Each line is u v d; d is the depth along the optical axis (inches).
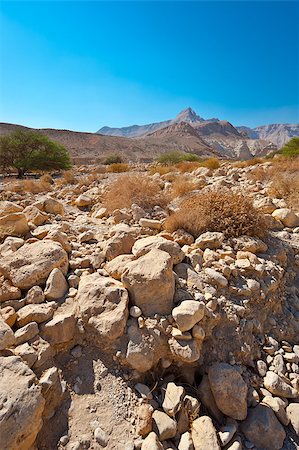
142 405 74.9
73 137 2832.2
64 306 99.3
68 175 519.8
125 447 66.5
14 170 847.1
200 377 87.0
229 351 90.7
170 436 69.9
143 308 94.0
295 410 79.7
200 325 90.6
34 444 65.9
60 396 75.5
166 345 86.7
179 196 258.5
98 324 87.4
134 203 223.0
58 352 85.8
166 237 144.8
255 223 148.7
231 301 103.8
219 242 136.9
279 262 135.7
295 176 275.0
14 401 63.6
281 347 99.5
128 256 117.9
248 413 78.0
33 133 772.0
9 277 108.0
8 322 87.7
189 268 114.1
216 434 71.4
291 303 119.6
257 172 339.9
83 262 124.6
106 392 78.0
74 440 68.3
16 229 152.8
